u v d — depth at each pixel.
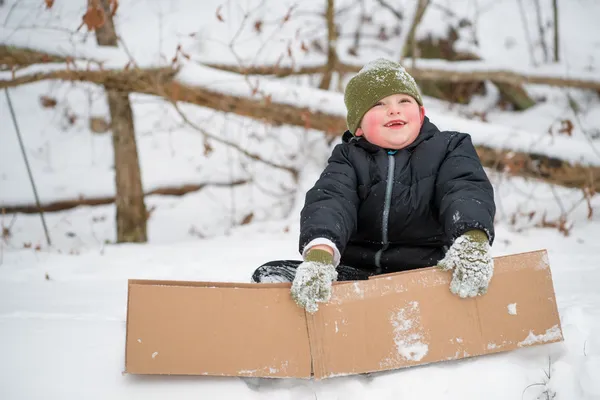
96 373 2.13
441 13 8.98
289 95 5.39
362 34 8.75
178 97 5.34
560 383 2.04
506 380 2.07
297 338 2.06
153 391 2.04
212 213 6.91
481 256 2.08
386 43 8.70
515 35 9.14
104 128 8.30
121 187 5.56
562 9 9.65
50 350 2.28
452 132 2.54
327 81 7.03
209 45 7.86
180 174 7.44
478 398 2.03
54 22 6.98
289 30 8.39
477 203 2.21
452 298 2.12
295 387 2.09
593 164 5.28
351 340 2.07
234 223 6.55
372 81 2.53
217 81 5.33
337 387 2.08
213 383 2.06
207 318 2.06
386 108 2.50
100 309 3.14
